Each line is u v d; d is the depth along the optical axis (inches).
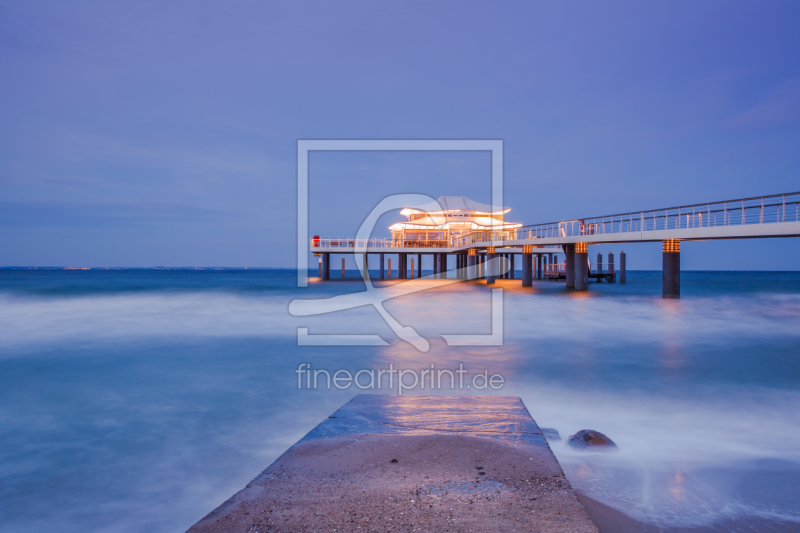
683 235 842.2
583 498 170.9
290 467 149.7
